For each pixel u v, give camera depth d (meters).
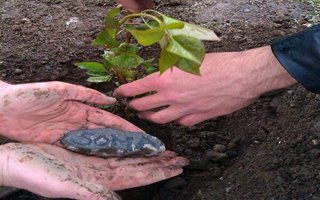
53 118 0.65
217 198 0.67
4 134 0.65
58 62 0.84
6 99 0.62
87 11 0.94
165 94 0.63
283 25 0.89
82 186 0.59
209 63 0.61
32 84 0.62
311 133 0.70
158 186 0.71
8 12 0.93
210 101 0.63
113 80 0.78
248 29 0.89
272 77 0.60
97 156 0.65
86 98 0.64
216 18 0.91
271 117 0.76
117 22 0.65
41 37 0.88
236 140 0.75
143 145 0.65
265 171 0.67
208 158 0.73
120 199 0.60
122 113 0.74
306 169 0.66
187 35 0.50
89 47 0.86
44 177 0.60
